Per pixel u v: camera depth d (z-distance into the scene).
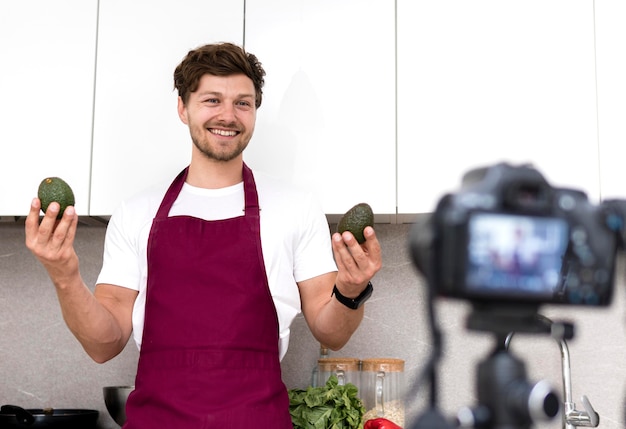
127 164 2.08
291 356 2.29
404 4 2.05
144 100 2.10
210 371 1.54
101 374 2.31
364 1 2.07
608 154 1.93
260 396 1.54
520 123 1.97
